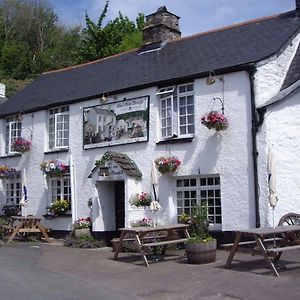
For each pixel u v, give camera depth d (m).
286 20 14.09
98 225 14.70
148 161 14.06
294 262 9.52
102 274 9.17
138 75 15.32
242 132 12.04
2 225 16.36
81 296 7.14
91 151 15.77
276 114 11.73
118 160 14.10
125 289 7.71
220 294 7.16
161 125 14.02
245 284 7.69
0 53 43.59
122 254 12.03
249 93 11.99
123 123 14.83
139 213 13.85
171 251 12.07
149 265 10.09
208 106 12.75
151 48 17.20
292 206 11.45
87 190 15.74
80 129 16.23
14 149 17.97
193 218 11.36
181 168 13.19
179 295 7.22
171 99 13.65
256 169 11.66
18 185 18.88
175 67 14.36
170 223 13.32
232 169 12.14
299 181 11.49
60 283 8.18
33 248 13.59
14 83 38.75
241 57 12.68
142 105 14.37
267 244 10.68
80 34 50.88
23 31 50.44
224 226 12.16
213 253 9.91
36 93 19.61
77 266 10.23
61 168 16.42
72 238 14.60
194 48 15.34
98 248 13.85
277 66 12.36
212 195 12.80
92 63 19.64
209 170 12.58
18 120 18.52
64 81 19.25
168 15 17.39
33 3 52.84
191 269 9.28
